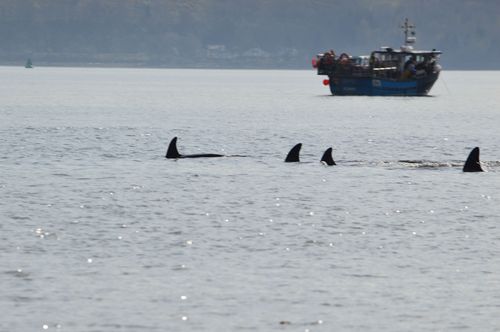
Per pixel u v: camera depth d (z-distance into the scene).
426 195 188.62
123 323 110.75
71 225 155.38
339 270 130.62
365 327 110.75
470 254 139.88
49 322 110.62
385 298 119.75
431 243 146.12
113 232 150.38
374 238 149.00
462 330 110.12
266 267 131.50
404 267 132.62
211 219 161.50
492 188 197.62
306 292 121.44
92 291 120.62
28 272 127.44
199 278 126.25
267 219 162.12
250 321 111.88
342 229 155.25
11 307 114.75
